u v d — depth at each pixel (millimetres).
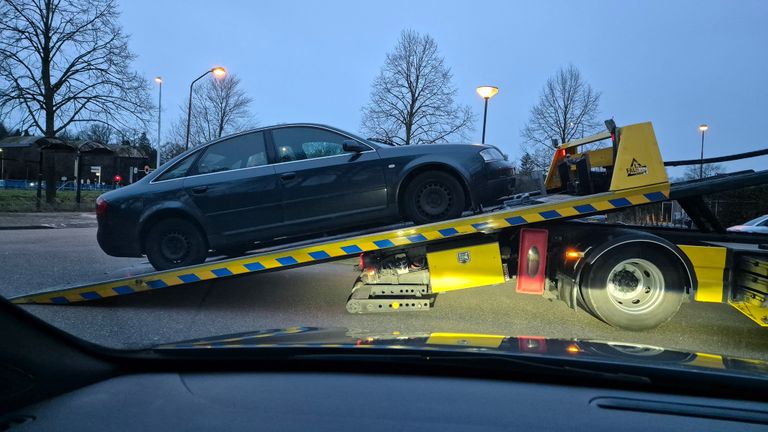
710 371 2463
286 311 6520
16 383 2094
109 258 10969
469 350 2688
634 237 5547
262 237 6777
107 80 25906
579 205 5887
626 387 2486
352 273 9477
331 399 2289
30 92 24672
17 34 24031
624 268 5641
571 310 6723
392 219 6754
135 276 6547
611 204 5848
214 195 6734
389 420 2076
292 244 7246
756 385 2379
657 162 5824
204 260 6852
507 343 2969
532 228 6121
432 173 6590
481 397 2342
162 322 5914
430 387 2463
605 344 3061
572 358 2582
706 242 6418
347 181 6656
